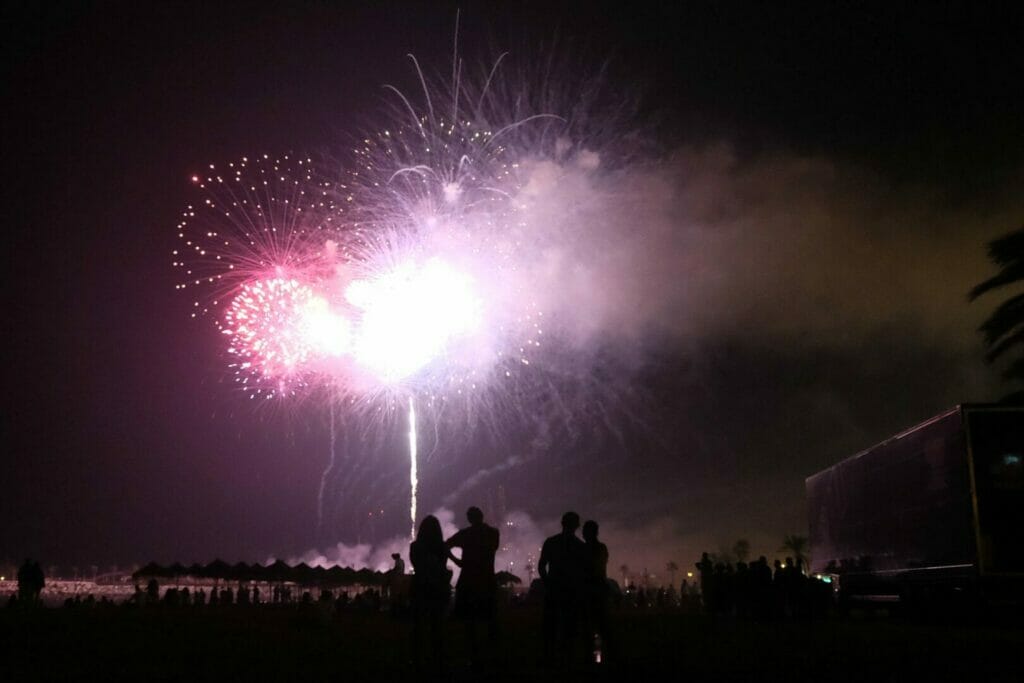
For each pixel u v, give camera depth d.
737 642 15.76
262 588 61.69
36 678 10.07
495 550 11.16
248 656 12.98
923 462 22.22
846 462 29.28
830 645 14.93
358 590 59.16
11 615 24.14
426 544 10.98
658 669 10.93
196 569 50.03
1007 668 10.98
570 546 11.23
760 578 25.88
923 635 17.86
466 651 14.01
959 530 19.98
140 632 17.98
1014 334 30.41
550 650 11.23
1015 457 19.58
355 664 11.86
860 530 27.64
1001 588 19.19
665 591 60.62
